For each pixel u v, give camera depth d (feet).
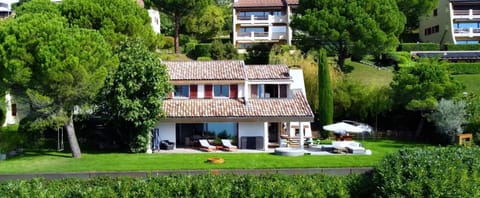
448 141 150.92
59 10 167.12
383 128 174.09
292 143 140.87
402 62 219.61
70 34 113.39
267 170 92.32
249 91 146.00
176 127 141.38
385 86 173.99
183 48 242.99
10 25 112.16
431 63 164.86
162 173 92.79
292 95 146.72
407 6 260.83
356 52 203.92
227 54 226.79
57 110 115.85
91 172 93.56
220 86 142.92
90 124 139.95
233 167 103.04
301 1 221.25
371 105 169.27
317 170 92.27
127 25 164.25
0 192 50.44
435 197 46.47
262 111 135.13
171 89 129.90
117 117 126.72
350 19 201.57
